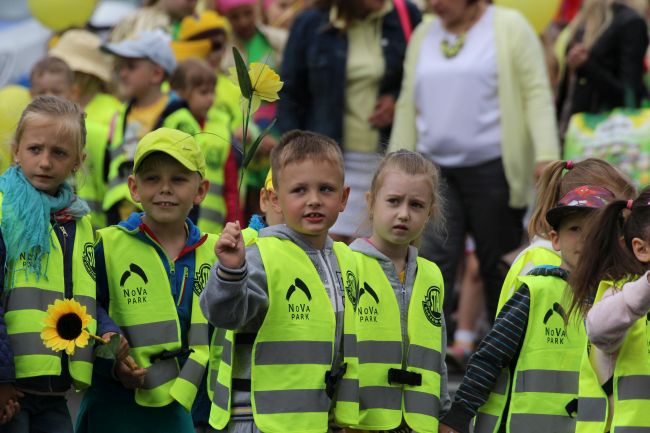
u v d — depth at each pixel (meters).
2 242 15.34
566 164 17.03
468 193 24.22
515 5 27.30
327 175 15.29
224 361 15.18
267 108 28.03
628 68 26.25
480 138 24.09
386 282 16.17
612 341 14.03
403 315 16.20
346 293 15.55
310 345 15.04
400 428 15.96
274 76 14.71
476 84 24.11
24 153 15.74
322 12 25.69
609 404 14.40
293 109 25.77
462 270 27.86
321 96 25.41
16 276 15.37
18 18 35.12
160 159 16.34
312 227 15.27
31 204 15.51
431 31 24.78
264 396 14.86
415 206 16.22
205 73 24.78
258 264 15.05
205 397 17.80
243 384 15.02
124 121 24.41
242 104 14.77
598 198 15.57
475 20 24.45
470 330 26.48
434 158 24.41
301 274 15.22
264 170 26.48
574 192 15.77
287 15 31.58
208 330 16.72
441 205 17.77
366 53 25.39
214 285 14.09
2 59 34.06
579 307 14.80
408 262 16.48
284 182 15.37
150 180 16.39
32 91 24.86
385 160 16.45
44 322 14.95
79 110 16.09
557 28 31.23
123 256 16.44
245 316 14.36
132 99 24.52
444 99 24.28
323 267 15.49
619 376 14.21
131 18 29.11
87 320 15.12
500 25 24.27
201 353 16.48
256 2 29.48
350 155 25.47
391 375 15.91
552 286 15.91
